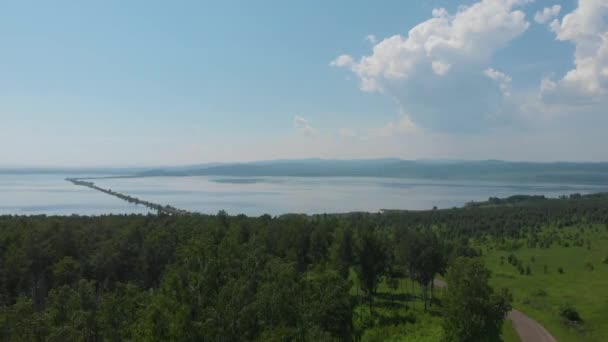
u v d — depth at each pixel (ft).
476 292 146.41
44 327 127.95
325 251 265.34
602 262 350.02
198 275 147.54
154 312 124.47
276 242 261.85
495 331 147.54
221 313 126.11
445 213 639.35
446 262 245.24
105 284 234.58
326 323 142.31
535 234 467.52
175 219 346.54
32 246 233.55
